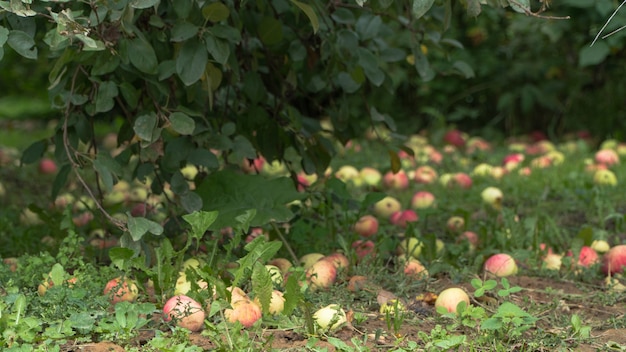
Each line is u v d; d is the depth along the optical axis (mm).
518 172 8531
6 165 9156
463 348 3590
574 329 3824
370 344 3672
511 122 12297
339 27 4969
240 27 4430
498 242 5555
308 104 5676
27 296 3910
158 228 3869
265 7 4852
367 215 6504
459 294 4137
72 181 7531
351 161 9648
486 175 8641
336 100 5703
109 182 3996
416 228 5699
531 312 4219
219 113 5098
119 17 3646
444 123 11953
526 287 4703
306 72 5160
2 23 3834
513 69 11477
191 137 4465
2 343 3287
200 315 3719
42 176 8852
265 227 5137
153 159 4488
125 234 3969
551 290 4574
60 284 3969
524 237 5590
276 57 5199
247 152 4527
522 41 11477
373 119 5387
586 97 11547
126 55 3936
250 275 4137
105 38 3768
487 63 11688
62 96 4305
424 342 3650
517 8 3414
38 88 18109
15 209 6633
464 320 3771
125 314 3697
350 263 4773
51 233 5527
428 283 4633
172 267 4137
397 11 5273
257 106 5020
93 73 3975
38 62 17391
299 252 5137
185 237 4898
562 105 11781
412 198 7180
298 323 3809
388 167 8727
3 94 18344
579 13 9289
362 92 5379
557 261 5145
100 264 4855
